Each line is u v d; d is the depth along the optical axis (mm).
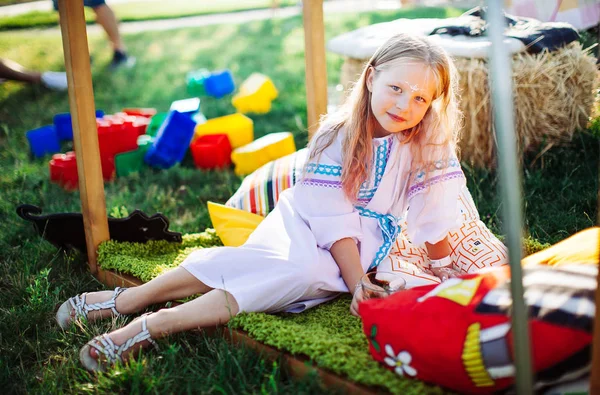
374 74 1860
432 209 1908
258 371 1604
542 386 1312
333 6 7879
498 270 1455
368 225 1970
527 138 2920
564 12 3357
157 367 1673
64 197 3156
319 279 1840
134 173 3375
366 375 1457
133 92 5031
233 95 4855
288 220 1947
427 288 1513
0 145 3971
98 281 2279
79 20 2129
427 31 3041
